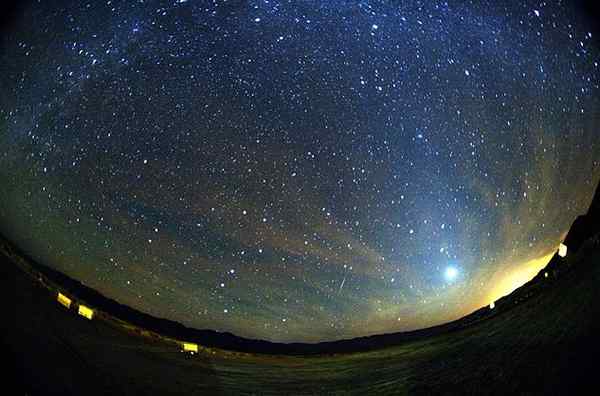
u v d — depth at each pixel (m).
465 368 3.08
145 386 3.01
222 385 3.13
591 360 2.78
